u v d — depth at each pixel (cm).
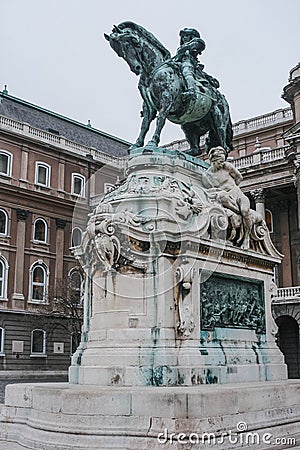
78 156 4322
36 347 3825
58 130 4591
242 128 4828
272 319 828
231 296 755
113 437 554
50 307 3672
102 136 4969
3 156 3984
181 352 655
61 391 596
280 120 4609
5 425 654
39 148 4162
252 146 4750
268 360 774
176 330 671
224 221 748
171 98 834
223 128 914
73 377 707
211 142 953
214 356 682
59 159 4259
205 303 704
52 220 4181
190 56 895
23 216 3997
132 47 877
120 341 673
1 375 3603
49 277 4066
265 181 4106
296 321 3519
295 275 4178
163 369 638
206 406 555
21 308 3841
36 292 3981
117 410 567
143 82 888
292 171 3988
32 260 4000
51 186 4184
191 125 943
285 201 4303
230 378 689
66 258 4194
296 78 3944
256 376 736
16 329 3766
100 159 4428
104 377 655
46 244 4100
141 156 799
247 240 805
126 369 645
